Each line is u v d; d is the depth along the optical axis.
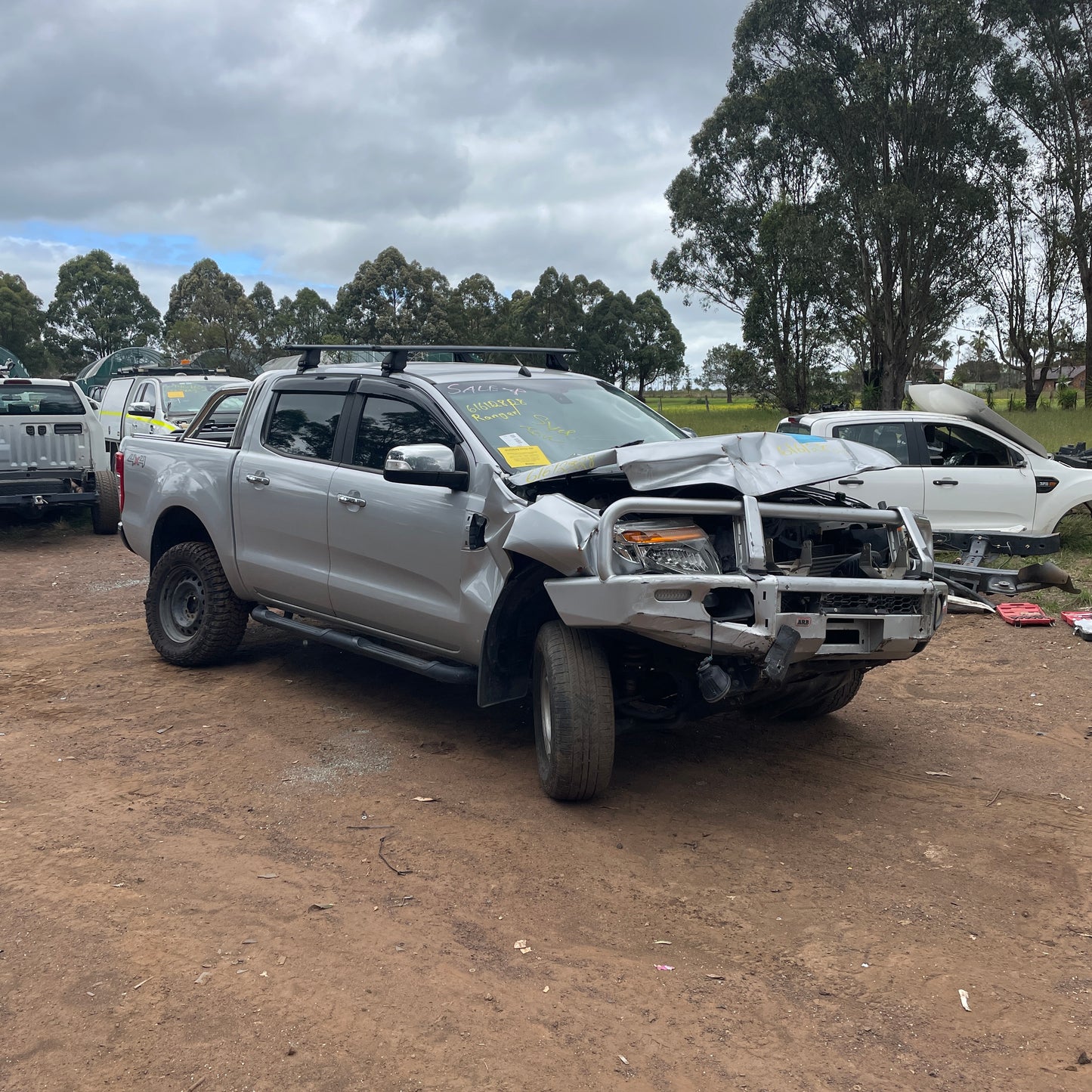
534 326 74.19
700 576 3.79
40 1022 2.79
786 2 37.09
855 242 38.50
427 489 4.82
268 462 5.84
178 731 5.34
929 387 9.59
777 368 46.81
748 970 3.08
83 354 93.12
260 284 90.94
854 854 3.87
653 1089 2.52
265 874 3.70
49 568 10.67
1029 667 6.49
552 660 4.13
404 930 3.30
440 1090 2.51
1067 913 3.39
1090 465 10.16
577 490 4.47
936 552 9.57
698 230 47.38
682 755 5.00
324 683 6.22
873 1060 2.63
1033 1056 2.64
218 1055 2.64
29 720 5.54
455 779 4.64
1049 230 44.38
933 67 35.41
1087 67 39.78
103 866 3.76
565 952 3.17
